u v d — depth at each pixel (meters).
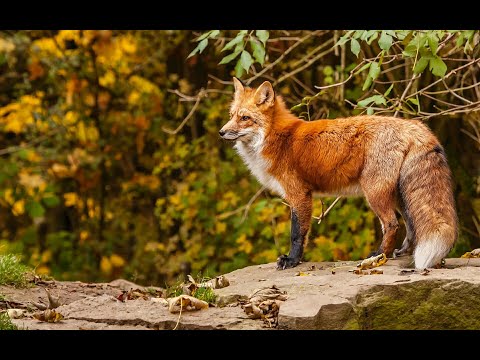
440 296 8.07
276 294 8.30
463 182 15.80
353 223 15.75
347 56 16.94
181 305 7.93
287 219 17.27
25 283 10.05
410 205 9.41
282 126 10.43
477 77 15.60
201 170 19.03
